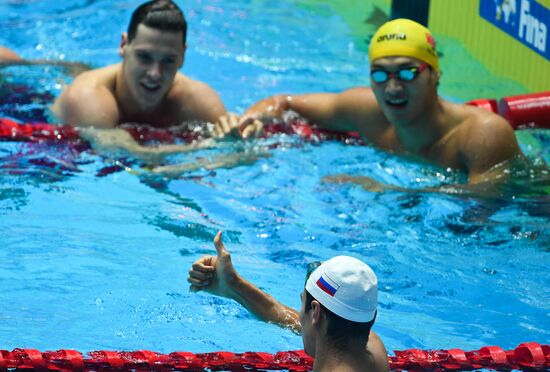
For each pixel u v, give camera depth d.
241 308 15.91
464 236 19.36
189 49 32.22
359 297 11.16
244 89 28.78
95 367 12.96
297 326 14.84
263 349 14.46
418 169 22.69
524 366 13.59
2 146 22.89
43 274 16.88
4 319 15.07
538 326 15.83
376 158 23.42
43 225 19.09
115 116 23.95
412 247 18.83
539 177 21.69
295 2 38.84
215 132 23.92
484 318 16.11
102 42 32.06
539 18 27.39
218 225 19.67
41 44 31.41
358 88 24.86
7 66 28.16
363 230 19.59
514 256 18.50
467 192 21.23
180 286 16.70
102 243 18.44
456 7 32.72
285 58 32.06
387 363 11.84
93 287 16.48
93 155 22.84
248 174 22.38
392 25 22.00
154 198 20.88
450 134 22.44
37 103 25.38
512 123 24.34
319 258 18.28
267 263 18.00
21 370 12.63
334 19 36.81
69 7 35.56
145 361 13.18
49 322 15.07
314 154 23.64
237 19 35.97
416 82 21.69
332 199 21.09
